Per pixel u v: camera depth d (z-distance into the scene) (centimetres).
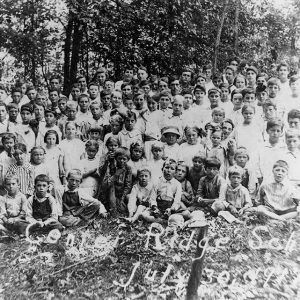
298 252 636
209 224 671
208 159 702
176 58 780
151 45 779
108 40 777
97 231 675
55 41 783
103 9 766
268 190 688
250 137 712
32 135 725
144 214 689
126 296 600
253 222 669
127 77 769
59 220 691
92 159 719
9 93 764
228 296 593
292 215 674
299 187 683
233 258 629
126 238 662
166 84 752
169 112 736
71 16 769
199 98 735
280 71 752
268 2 801
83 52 781
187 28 775
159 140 725
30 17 777
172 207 691
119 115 733
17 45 778
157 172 705
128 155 717
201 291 601
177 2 768
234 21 791
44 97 744
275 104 727
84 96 739
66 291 605
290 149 702
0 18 774
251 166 698
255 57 801
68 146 723
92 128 732
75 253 650
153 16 773
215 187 696
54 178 709
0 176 707
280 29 805
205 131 723
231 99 735
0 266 639
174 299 596
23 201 698
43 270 631
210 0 778
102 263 635
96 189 709
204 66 772
